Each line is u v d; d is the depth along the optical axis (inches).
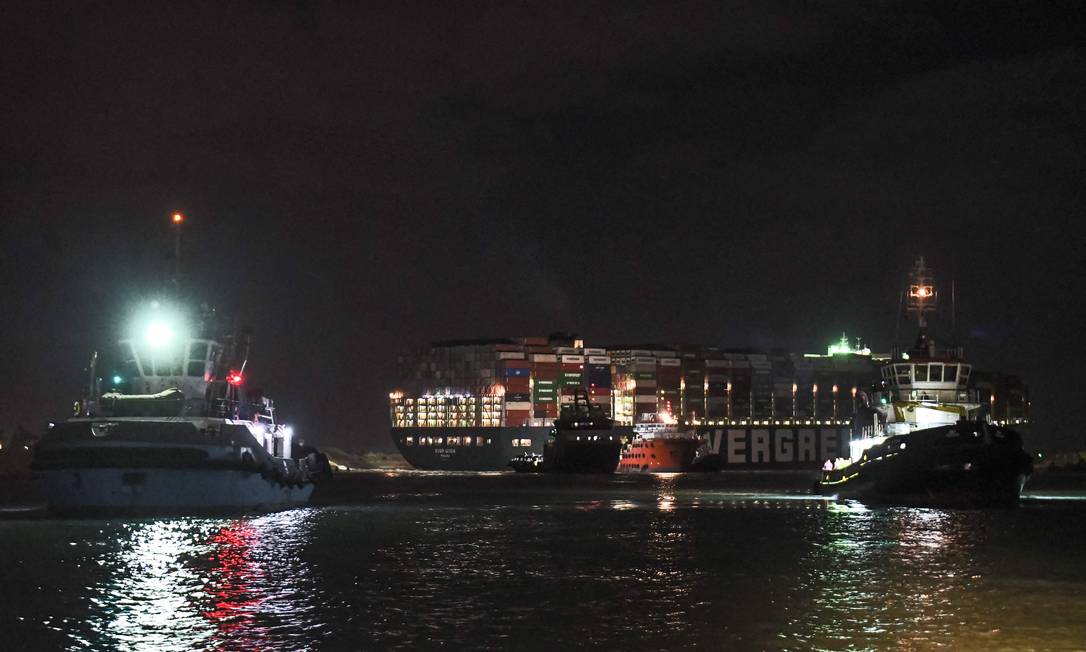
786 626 1434.5
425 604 1610.5
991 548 2272.4
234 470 2878.9
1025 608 1549.0
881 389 3750.0
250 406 3201.3
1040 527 2741.1
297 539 2485.2
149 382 2989.7
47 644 1354.6
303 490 3713.1
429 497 4456.2
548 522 3041.3
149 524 2711.6
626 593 1706.4
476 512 3442.4
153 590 1738.4
